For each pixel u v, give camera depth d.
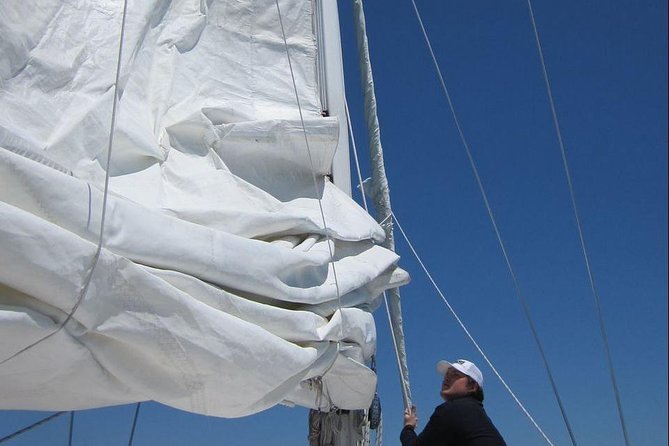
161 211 4.25
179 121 5.02
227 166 5.17
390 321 5.93
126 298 3.40
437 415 3.93
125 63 4.64
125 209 3.67
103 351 3.40
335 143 5.40
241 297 4.08
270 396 4.07
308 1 6.06
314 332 4.33
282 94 5.73
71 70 4.27
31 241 3.10
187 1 5.53
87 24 4.50
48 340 3.19
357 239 5.25
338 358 4.75
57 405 3.62
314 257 4.50
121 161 4.54
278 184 5.36
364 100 6.53
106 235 3.53
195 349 3.59
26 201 3.30
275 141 5.29
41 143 3.96
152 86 5.03
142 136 4.63
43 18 4.19
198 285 3.80
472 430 3.86
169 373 3.62
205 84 5.40
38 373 3.29
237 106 5.41
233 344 3.72
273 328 4.11
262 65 5.73
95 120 4.25
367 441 5.61
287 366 3.96
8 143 3.51
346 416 5.58
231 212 4.45
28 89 4.04
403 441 4.50
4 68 3.92
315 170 5.50
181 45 5.36
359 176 6.37
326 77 6.05
